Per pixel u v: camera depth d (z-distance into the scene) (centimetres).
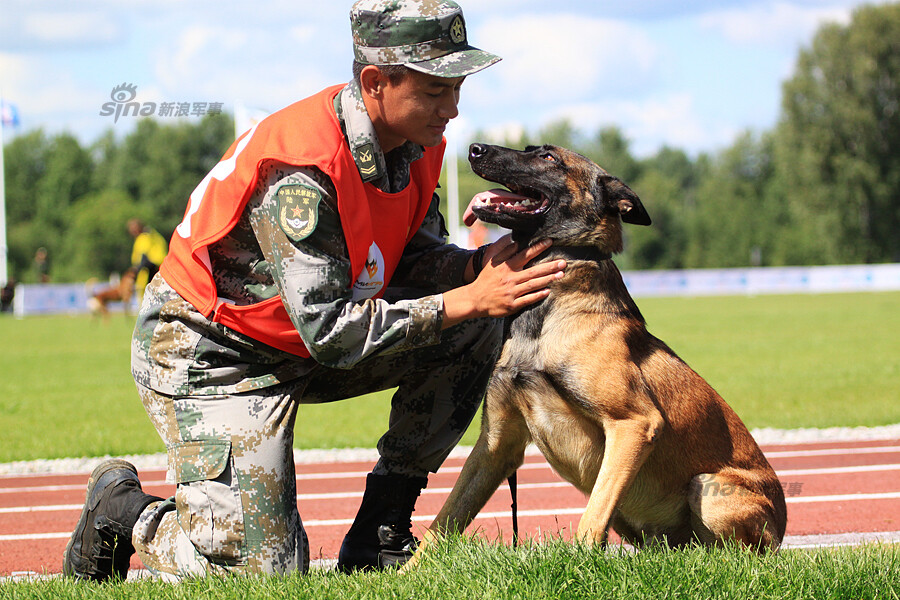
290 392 413
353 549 459
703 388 496
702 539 486
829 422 992
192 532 395
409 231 461
